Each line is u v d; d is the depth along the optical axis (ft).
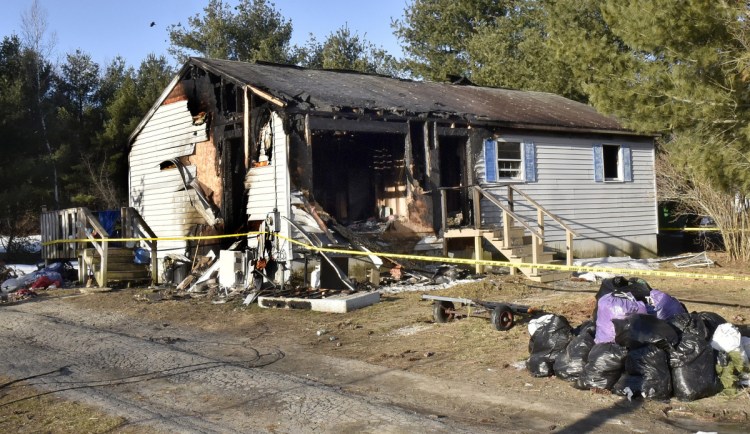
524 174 63.21
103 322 40.70
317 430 20.52
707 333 23.59
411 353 29.68
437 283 50.21
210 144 56.90
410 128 56.34
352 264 50.39
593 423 20.25
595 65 45.83
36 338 36.55
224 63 59.36
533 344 26.04
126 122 120.78
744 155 37.81
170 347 33.19
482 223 59.47
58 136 115.85
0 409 24.13
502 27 122.52
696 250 80.12
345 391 24.57
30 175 99.30
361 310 40.22
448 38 137.28
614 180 70.64
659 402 21.95
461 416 21.33
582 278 51.49
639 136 72.74
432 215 56.08
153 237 59.98
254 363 29.40
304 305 41.24
